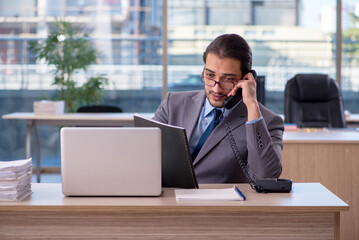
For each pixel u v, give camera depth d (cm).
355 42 705
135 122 249
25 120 715
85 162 211
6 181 206
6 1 703
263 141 235
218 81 245
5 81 711
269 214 204
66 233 206
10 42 707
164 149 227
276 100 714
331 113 536
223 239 205
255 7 711
